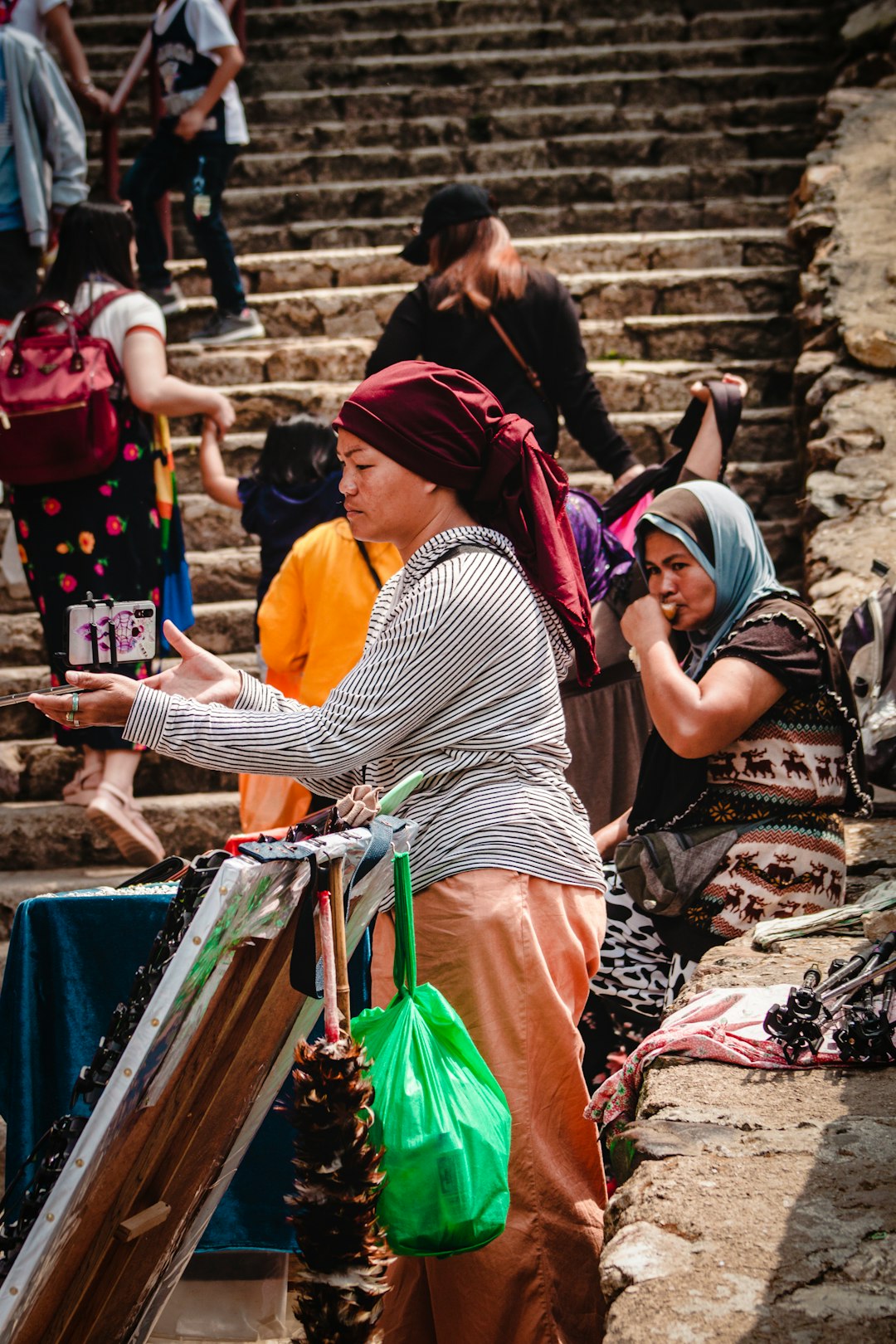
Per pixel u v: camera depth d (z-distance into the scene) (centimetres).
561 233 1194
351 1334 270
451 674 361
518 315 657
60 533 680
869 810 479
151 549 691
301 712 366
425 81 1380
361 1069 274
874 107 1159
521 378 664
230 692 380
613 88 1328
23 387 645
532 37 1403
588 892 381
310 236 1210
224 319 1070
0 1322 242
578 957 372
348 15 1445
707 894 464
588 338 1038
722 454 614
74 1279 269
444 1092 309
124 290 677
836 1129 326
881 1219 285
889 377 877
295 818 630
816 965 425
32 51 843
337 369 1041
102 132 1176
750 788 469
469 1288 354
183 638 384
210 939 242
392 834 303
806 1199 295
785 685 460
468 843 364
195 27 998
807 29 1363
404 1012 318
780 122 1277
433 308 655
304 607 625
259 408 1004
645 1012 485
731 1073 363
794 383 918
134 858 714
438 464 372
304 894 275
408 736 373
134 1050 239
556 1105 363
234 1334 431
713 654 472
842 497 791
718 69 1337
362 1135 273
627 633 489
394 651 360
